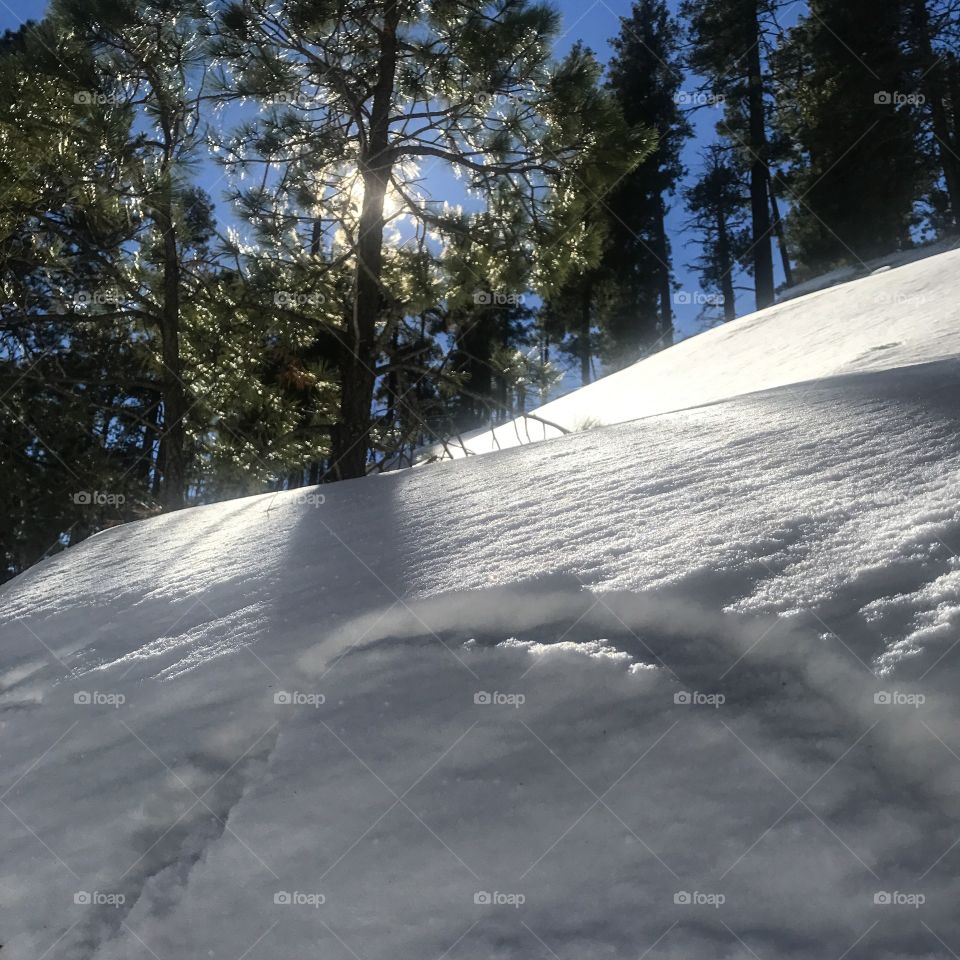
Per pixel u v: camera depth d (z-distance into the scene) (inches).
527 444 169.2
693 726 63.6
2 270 459.2
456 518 118.9
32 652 118.6
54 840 75.4
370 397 388.8
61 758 86.0
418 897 58.2
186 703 86.2
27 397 492.1
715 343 650.8
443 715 71.4
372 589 97.0
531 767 64.2
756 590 73.4
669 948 51.1
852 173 1019.9
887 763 57.6
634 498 105.3
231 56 386.6
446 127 399.2
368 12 386.9
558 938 53.4
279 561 122.2
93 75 390.6
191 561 139.6
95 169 396.8
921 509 79.5
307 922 59.3
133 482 510.9
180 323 457.1
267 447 458.9
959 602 64.4
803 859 53.7
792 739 60.6
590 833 58.4
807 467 100.8
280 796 69.1
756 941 50.4
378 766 68.6
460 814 62.4
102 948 65.0
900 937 48.9
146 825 73.3
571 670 71.9
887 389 137.2
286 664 86.0
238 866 65.2
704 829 56.9
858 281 613.9
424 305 406.6
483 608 83.6
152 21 380.2
